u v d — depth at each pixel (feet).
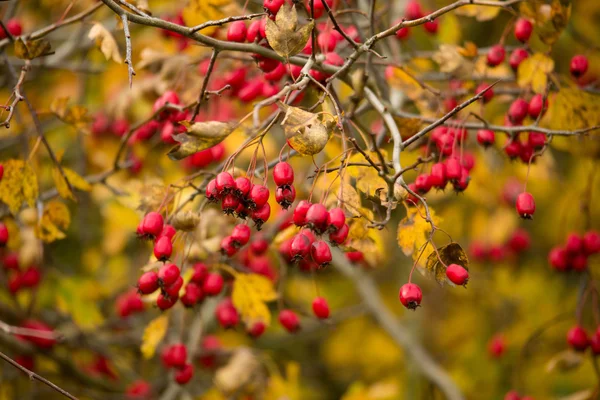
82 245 17.69
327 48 9.67
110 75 15.65
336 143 11.30
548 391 18.47
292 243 7.09
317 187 10.75
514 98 11.91
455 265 7.48
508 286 18.40
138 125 10.52
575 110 10.24
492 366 18.95
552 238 18.74
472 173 14.98
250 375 12.96
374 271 19.53
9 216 11.34
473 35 17.51
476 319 20.31
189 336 15.10
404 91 10.56
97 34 9.59
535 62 10.10
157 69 11.88
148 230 8.41
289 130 6.83
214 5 10.82
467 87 10.87
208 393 14.78
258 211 7.26
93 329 14.39
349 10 9.94
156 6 14.78
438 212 17.12
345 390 20.98
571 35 14.03
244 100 11.20
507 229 16.19
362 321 20.61
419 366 15.97
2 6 15.02
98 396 14.47
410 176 15.80
